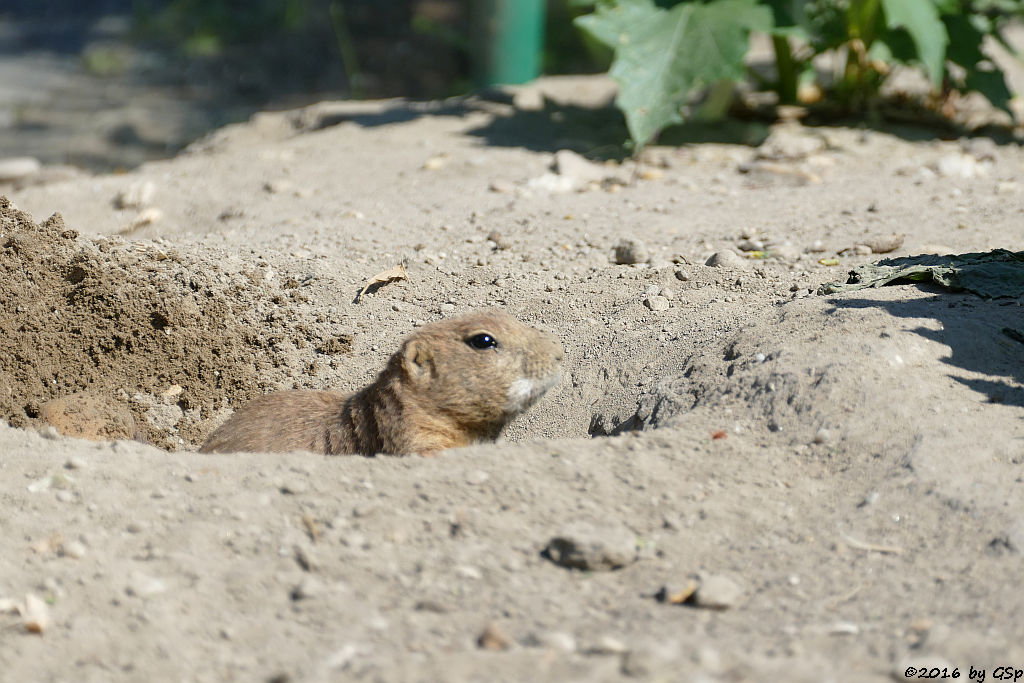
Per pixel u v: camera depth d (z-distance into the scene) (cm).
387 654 425
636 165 1350
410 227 1128
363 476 583
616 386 801
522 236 1075
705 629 441
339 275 1010
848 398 621
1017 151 1372
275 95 2681
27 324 895
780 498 552
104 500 560
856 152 1376
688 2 1325
